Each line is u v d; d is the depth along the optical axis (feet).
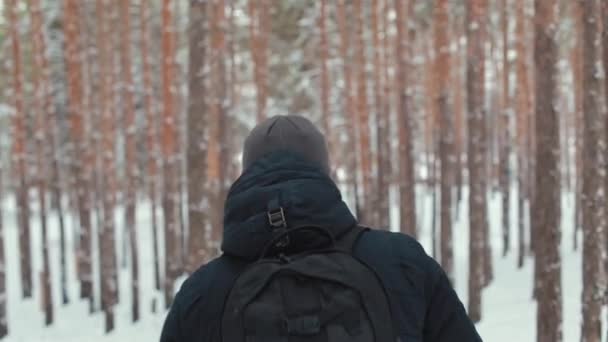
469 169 45.19
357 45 61.57
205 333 4.64
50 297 55.11
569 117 101.24
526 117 67.26
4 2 57.11
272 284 4.49
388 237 4.86
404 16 53.72
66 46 56.80
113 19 67.62
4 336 50.39
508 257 67.67
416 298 4.66
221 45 50.11
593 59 26.58
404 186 53.47
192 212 38.01
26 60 79.05
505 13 63.93
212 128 53.16
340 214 4.78
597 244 26.86
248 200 4.75
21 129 60.49
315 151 5.08
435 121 67.87
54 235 92.12
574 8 57.16
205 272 4.79
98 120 70.28
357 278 4.51
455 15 75.92
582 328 27.20
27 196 63.21
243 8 71.31
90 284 58.65
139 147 90.07
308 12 74.23
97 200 66.74
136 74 84.23
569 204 87.51
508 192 68.28
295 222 4.66
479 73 57.31
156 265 63.82
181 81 80.64
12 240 90.27
